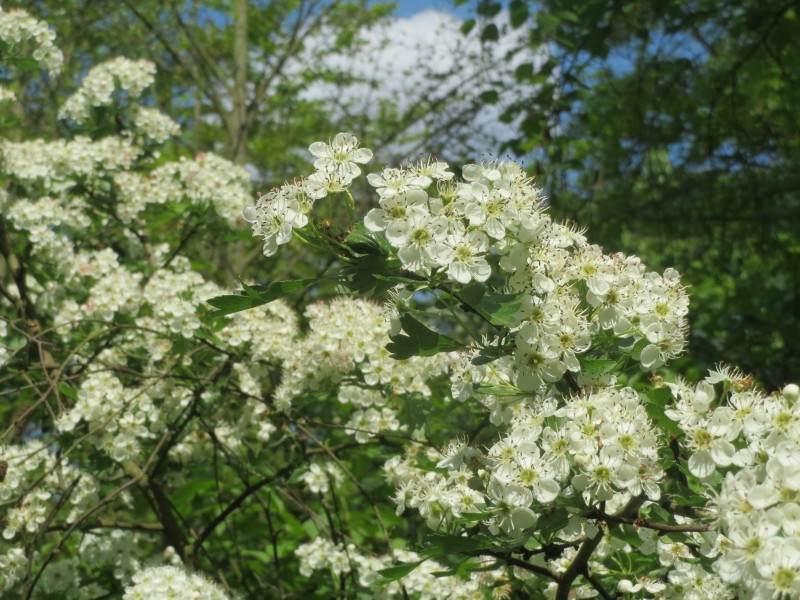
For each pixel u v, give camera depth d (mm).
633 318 2475
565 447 2244
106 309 4816
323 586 4629
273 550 4711
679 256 8758
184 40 12414
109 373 4418
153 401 4637
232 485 5523
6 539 4078
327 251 2285
